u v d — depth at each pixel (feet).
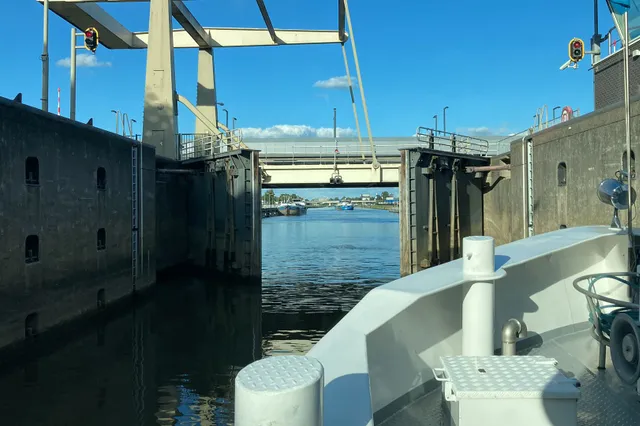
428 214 81.97
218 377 39.58
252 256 85.30
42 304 47.91
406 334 11.23
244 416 5.31
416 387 11.27
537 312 15.57
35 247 47.55
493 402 8.84
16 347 43.45
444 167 84.99
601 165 49.01
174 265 96.89
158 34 98.27
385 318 10.62
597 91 53.47
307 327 57.36
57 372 40.19
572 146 55.31
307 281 89.40
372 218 413.80
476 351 11.95
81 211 56.29
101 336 51.93
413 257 78.95
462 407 8.87
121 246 67.67
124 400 34.40
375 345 10.17
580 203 53.52
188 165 101.55
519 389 8.90
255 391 5.24
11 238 43.06
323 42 111.65
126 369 41.22
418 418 10.46
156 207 88.02
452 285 11.58
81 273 56.03
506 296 14.64
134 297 71.20
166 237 92.94
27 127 45.78
